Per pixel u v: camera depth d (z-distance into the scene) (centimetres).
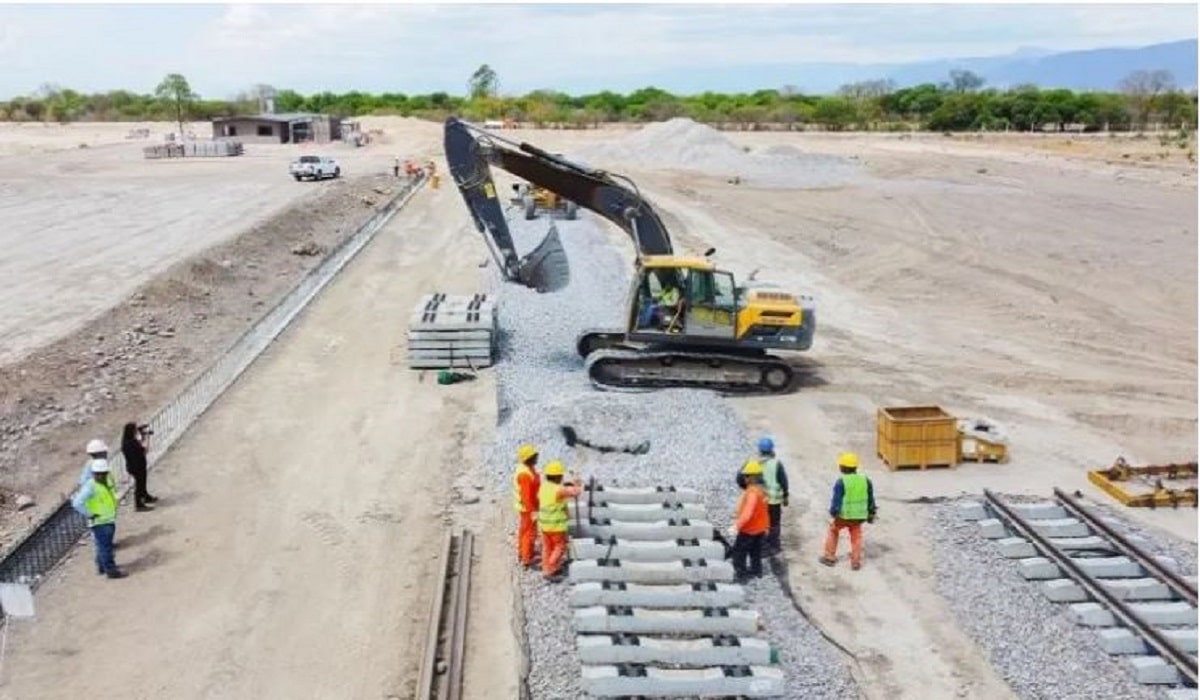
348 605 1363
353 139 9056
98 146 9038
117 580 1424
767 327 2217
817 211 4953
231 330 2802
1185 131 9894
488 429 1989
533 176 2259
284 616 1338
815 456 1895
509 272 2275
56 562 1471
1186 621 1288
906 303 3195
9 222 4447
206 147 8069
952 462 1844
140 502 1630
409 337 2359
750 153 7500
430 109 13600
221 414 2072
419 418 2055
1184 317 3019
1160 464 1884
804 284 3431
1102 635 1256
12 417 2006
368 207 5153
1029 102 11456
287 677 1209
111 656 1248
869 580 1439
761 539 1404
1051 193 5509
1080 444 1997
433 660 1212
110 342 2528
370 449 1889
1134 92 12706
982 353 2655
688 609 1294
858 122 11862
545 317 2766
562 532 1374
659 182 6069
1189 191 5562
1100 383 2412
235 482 1742
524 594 1358
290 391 2222
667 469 1733
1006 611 1342
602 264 3466
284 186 5800
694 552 1405
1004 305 3145
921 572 1463
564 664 1194
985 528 1548
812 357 2584
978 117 11412
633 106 12988
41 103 13900
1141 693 1166
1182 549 1505
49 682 1195
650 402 2028
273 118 9381
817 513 1647
